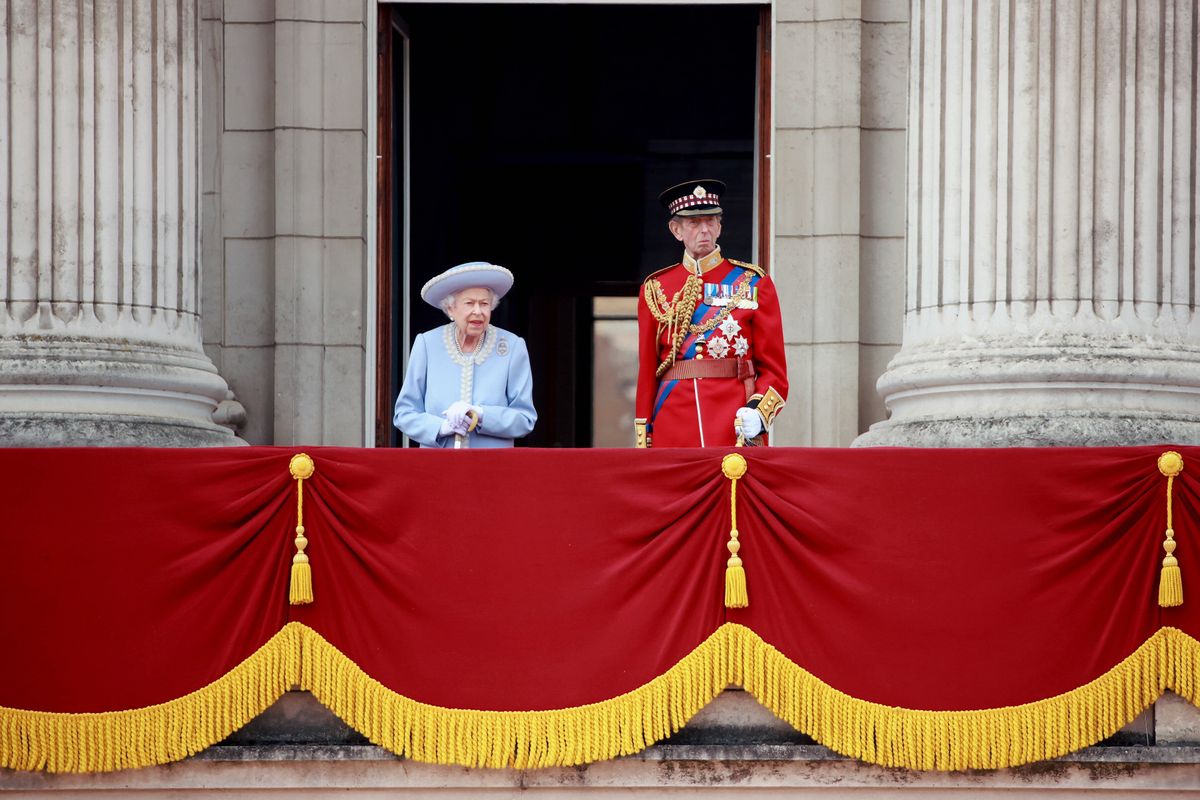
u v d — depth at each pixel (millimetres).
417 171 59312
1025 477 31234
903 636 31000
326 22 46062
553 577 31281
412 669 31172
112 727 31125
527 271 70750
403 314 50031
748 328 36344
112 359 34969
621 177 69688
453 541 31391
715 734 31484
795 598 31125
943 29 36219
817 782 31109
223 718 31156
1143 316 34750
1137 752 30812
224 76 46031
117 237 35625
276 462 31578
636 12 61812
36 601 31391
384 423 47156
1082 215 34781
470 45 64625
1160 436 33375
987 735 30797
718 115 67312
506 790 31312
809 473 31375
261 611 31375
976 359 34719
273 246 45781
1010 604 31016
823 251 45656
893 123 46125
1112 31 34969
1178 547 31031
